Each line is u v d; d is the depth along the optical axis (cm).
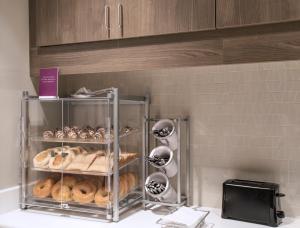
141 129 192
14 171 176
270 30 133
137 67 158
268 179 166
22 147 178
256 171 169
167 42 152
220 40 142
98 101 176
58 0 173
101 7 163
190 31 145
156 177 171
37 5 178
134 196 183
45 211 173
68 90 211
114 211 158
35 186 178
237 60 139
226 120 175
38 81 192
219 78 176
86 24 166
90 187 167
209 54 144
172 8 148
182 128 184
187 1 145
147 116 190
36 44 180
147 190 165
